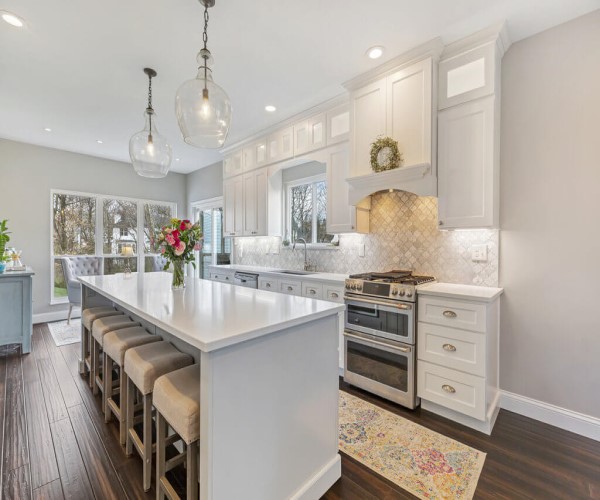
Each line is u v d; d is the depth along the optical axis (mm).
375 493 1592
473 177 2314
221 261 5992
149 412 1600
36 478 1656
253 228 4500
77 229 5273
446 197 2438
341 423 2201
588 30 2064
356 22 2166
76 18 2105
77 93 3176
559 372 2178
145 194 6090
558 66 2166
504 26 2180
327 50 2486
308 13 2074
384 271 3191
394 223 3102
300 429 1500
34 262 4801
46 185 4918
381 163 2680
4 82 2963
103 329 2252
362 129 2891
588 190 2070
